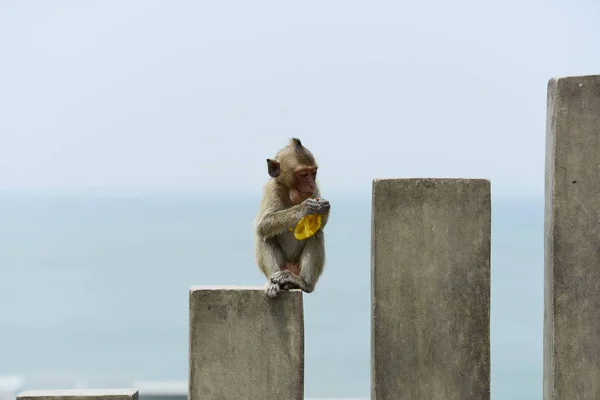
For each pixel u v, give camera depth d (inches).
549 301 474.6
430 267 464.8
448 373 467.2
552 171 465.4
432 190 463.8
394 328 465.4
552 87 469.7
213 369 464.1
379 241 464.1
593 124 459.2
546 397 482.6
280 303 463.2
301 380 464.8
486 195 464.4
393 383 467.2
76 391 467.5
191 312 463.5
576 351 464.4
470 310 466.6
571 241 462.6
